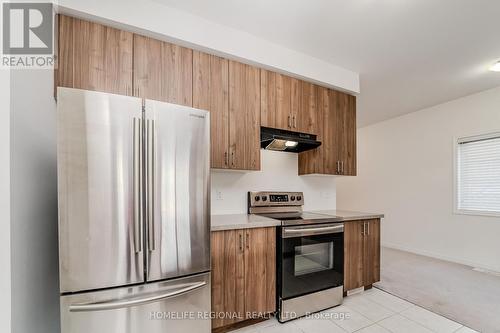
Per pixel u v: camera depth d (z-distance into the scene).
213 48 1.95
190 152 1.54
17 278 1.08
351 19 1.92
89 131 1.26
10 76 1.04
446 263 3.51
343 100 2.82
